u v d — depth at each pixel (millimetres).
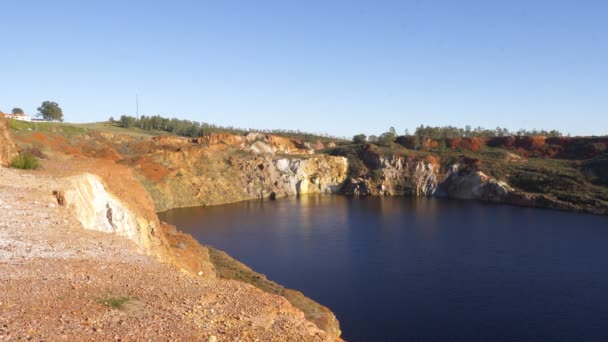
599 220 75312
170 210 88500
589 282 42438
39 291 11977
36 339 9023
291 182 116625
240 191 106562
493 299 38438
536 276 44438
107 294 12461
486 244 57969
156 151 106562
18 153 31562
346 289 41250
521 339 31094
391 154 124312
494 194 103188
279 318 13438
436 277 44469
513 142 129375
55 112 146125
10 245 15422
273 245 58125
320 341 12633
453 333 32000
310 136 172000
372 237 62750
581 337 31281
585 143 118062
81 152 93688
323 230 67938
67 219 20047
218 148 116312
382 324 33531
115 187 32500
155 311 11734
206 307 12797
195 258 36719
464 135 163250
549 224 72062
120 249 17828
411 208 92000
